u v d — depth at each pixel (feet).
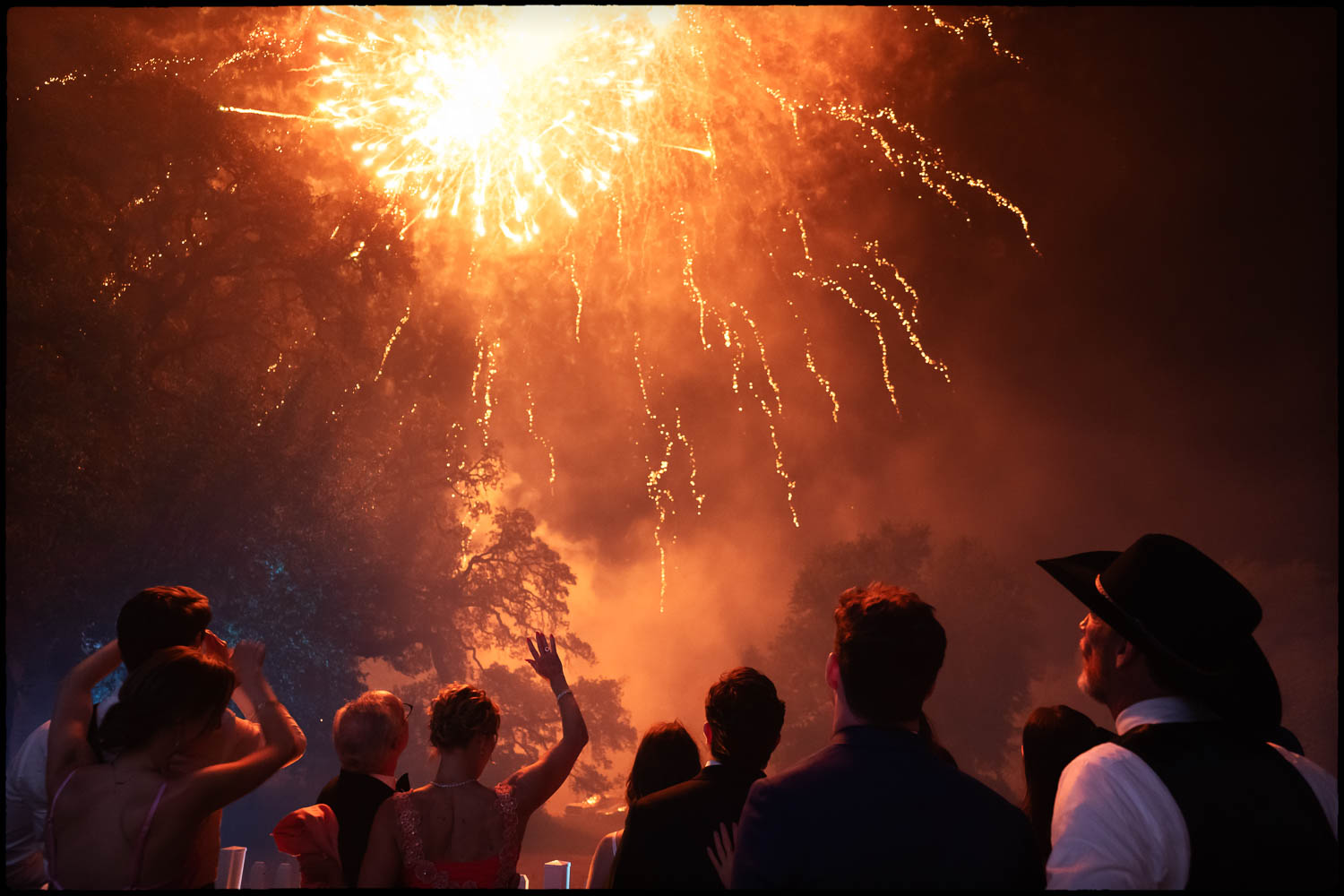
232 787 8.43
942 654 6.87
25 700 66.23
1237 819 6.04
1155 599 6.86
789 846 6.20
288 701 86.17
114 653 9.18
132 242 82.99
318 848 10.09
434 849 9.77
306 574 83.71
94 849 7.95
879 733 6.64
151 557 71.31
